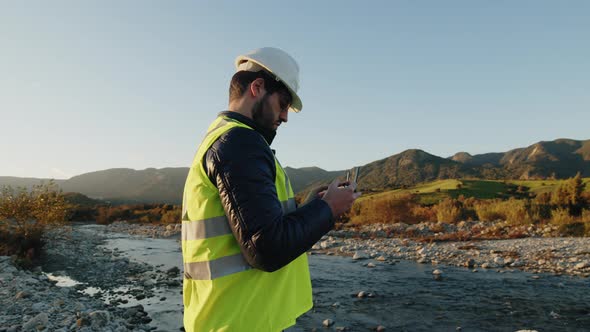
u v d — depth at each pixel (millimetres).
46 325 6254
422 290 8672
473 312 6938
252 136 1396
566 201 22969
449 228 22375
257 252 1259
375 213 29453
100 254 16938
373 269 11477
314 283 9711
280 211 1333
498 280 9328
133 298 8984
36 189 15383
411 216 28422
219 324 1365
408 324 6445
